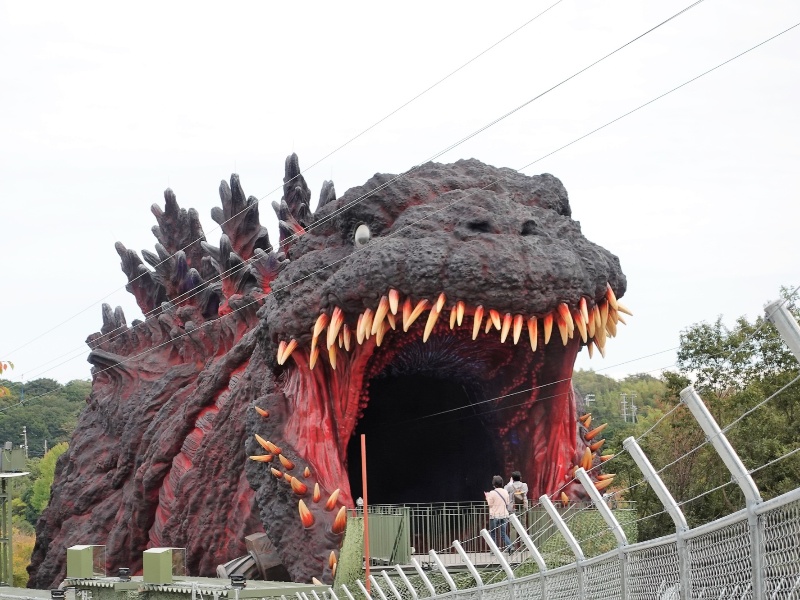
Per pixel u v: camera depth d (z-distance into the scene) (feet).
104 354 79.36
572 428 52.26
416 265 45.47
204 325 71.26
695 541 24.67
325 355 50.55
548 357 50.72
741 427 79.46
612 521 29.12
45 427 251.19
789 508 20.40
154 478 66.44
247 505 56.08
